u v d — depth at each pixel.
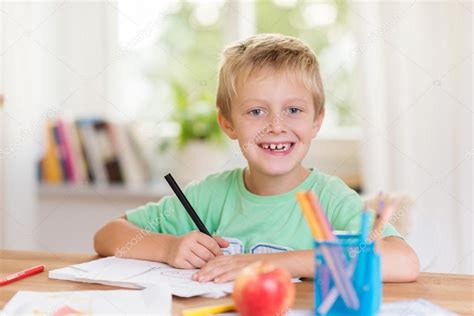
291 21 2.35
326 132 2.34
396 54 2.09
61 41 2.45
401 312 0.74
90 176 2.41
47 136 2.42
